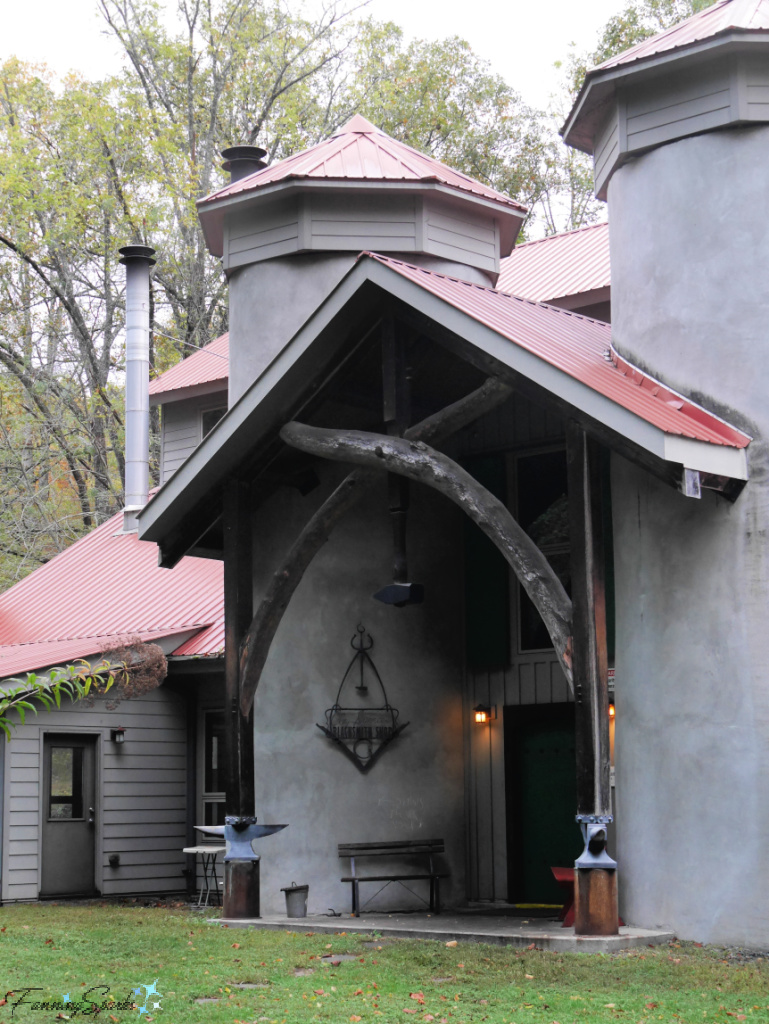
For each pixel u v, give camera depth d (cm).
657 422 947
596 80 1145
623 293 1170
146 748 1677
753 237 1060
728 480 1014
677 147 1114
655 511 1087
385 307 1152
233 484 1265
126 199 3072
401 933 1077
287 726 1338
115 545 2152
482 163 3425
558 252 1917
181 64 3259
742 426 1037
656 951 953
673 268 1105
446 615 1445
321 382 1221
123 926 1165
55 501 3281
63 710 1591
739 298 1059
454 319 1073
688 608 1046
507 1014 745
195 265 3206
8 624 2016
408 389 1156
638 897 1064
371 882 1326
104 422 3278
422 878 1309
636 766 1083
